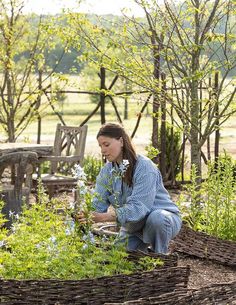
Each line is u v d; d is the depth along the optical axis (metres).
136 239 6.01
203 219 7.40
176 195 11.21
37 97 12.37
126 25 8.36
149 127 25.31
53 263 4.79
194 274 6.48
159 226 5.77
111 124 5.73
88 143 19.39
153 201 5.73
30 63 12.23
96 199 5.84
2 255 4.84
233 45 8.37
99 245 5.25
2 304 4.57
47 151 8.87
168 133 12.07
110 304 4.36
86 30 8.66
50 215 5.28
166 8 8.09
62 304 4.61
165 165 11.89
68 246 4.92
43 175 9.82
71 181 9.52
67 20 8.59
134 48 8.26
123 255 4.93
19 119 13.02
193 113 8.50
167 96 8.40
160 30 8.38
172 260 5.10
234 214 7.23
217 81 10.48
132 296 4.73
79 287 4.62
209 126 8.48
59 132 10.27
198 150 8.61
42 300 4.60
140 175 5.69
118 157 5.75
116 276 4.70
